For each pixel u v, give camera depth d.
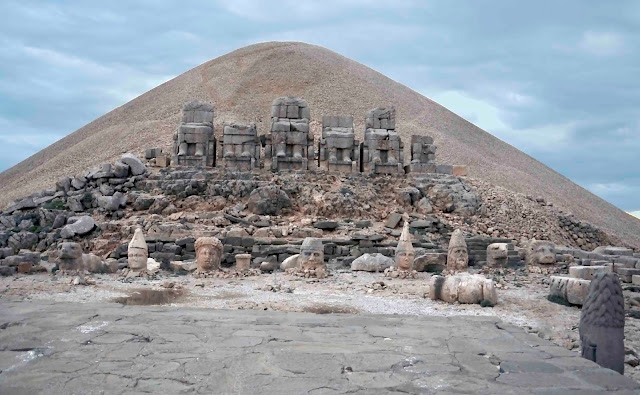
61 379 7.01
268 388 6.76
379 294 15.79
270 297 15.16
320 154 31.19
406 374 7.38
